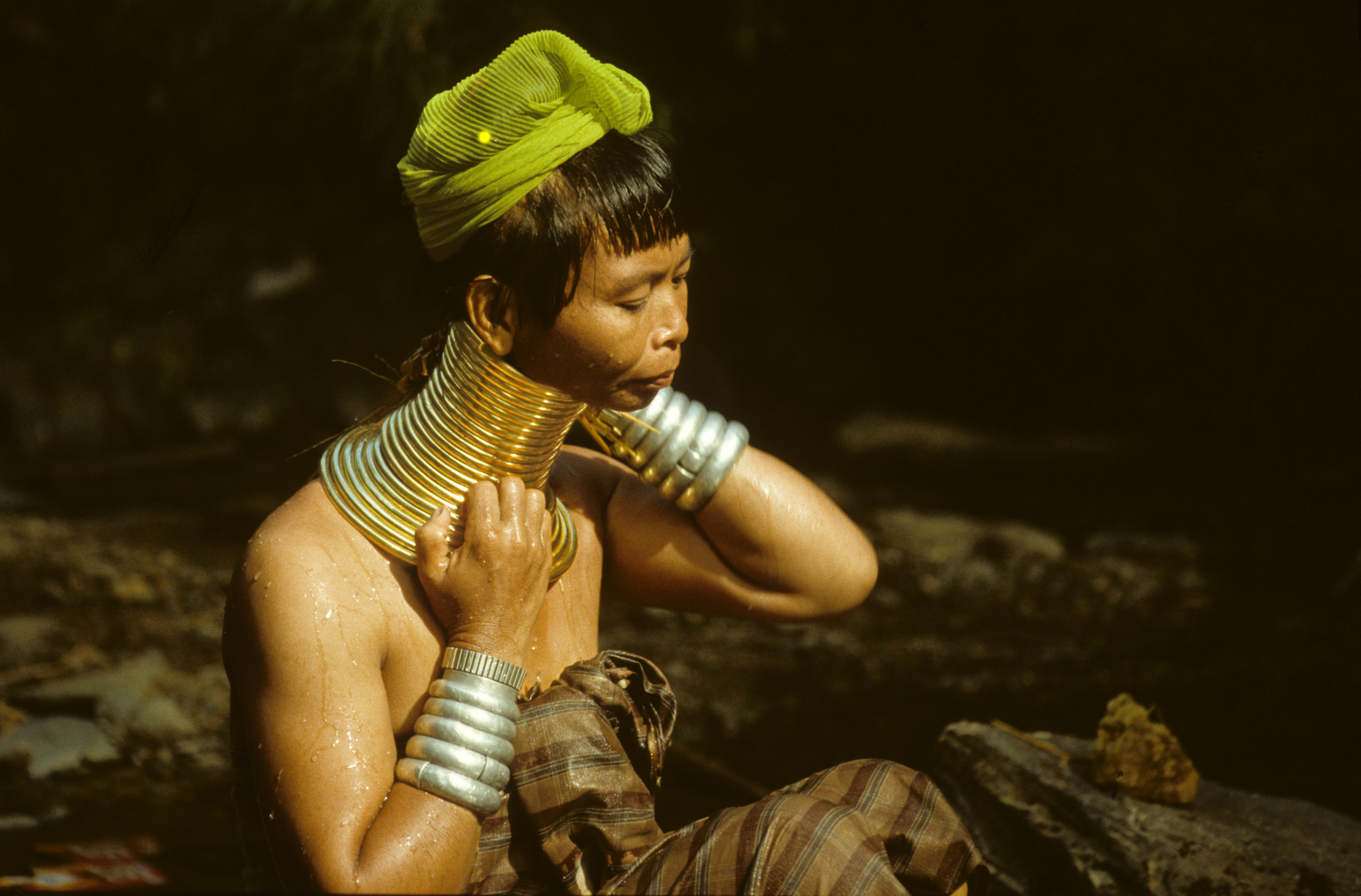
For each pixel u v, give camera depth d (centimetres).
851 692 479
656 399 190
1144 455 905
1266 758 396
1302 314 976
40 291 973
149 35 935
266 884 178
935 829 177
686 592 201
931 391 1055
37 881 288
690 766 327
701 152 1059
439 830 153
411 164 165
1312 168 975
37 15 979
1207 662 506
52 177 987
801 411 1023
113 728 411
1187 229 977
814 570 195
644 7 986
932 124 1038
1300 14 962
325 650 157
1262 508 764
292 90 908
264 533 165
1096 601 605
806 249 1080
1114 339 1023
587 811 170
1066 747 302
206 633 529
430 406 168
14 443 865
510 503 164
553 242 159
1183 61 972
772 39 1013
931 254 1073
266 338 936
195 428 888
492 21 830
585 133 160
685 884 161
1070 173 1005
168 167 987
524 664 168
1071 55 993
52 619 540
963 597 616
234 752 176
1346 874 249
